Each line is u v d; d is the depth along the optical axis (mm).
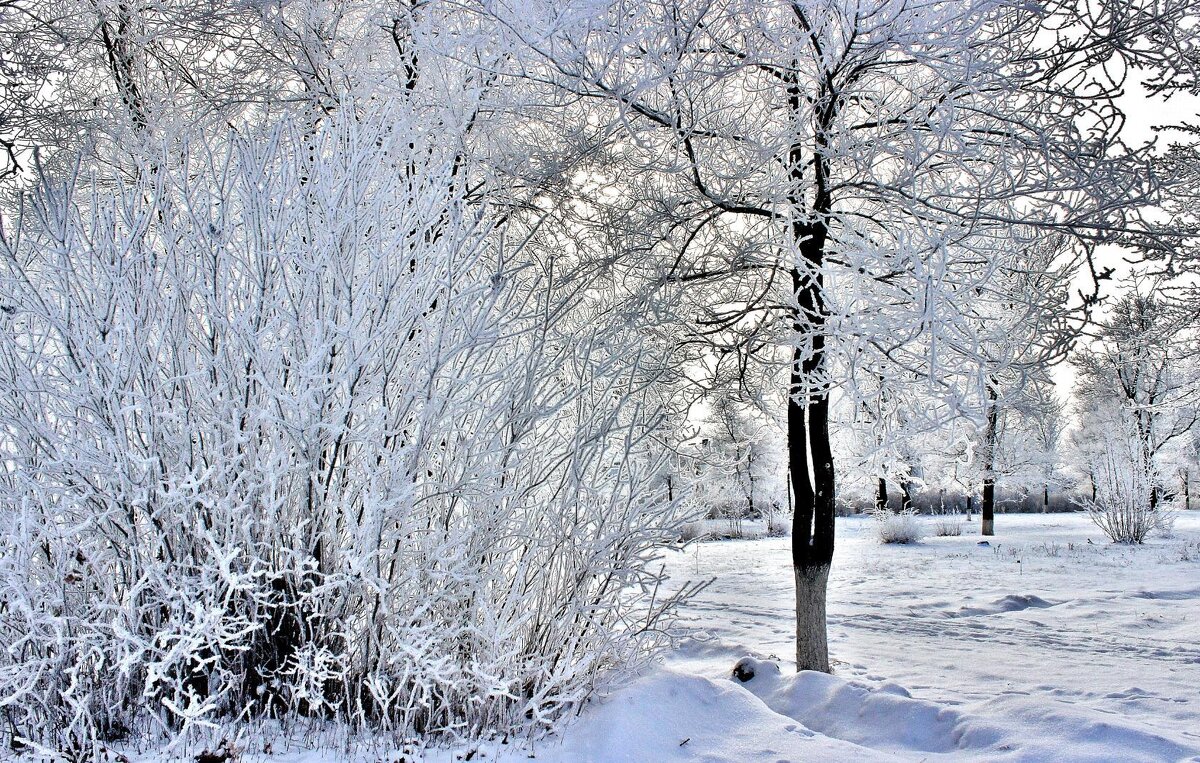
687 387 6883
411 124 5258
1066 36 4855
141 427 3672
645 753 3709
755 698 4570
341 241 3924
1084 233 4926
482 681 3855
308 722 3785
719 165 5918
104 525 3617
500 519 4211
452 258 4035
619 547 4465
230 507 3555
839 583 13219
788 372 7016
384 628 3945
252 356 3656
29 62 6535
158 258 3855
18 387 3504
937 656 7121
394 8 6098
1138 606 9617
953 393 4371
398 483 3818
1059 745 3832
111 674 3615
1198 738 4184
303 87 6754
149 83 6539
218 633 3346
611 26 4586
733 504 32438
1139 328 9852
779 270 6566
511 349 4805
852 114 5957
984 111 5211
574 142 5980
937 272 4375
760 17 5004
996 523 29156
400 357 4027
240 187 3859
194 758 3229
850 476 11109
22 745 3301
